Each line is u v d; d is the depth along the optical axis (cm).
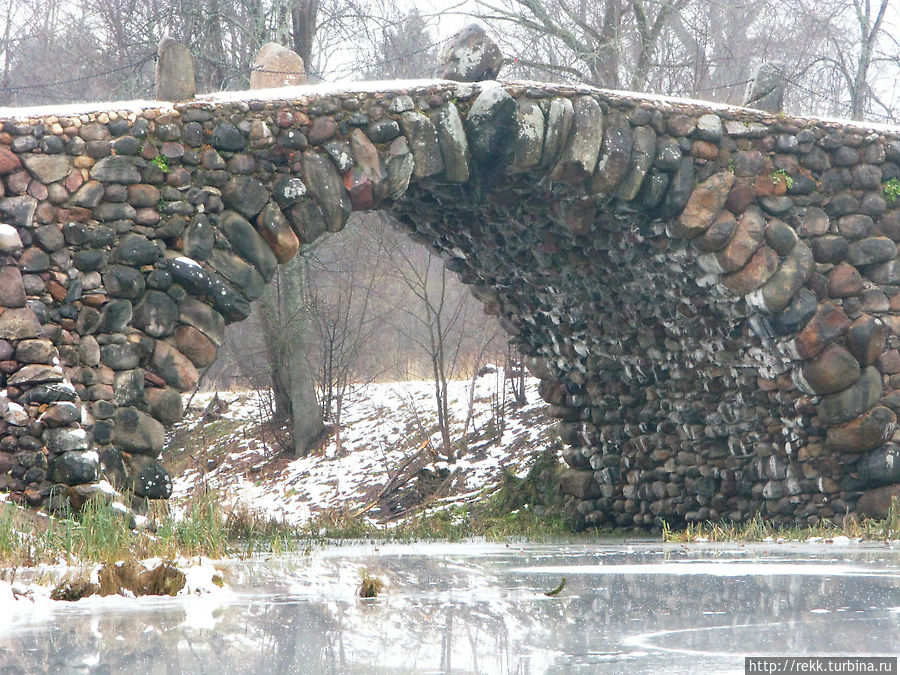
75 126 2856
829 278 3703
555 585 1842
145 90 7400
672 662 1009
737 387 4059
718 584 1820
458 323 9419
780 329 3669
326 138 3133
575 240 3922
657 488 4497
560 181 3438
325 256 8400
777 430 3972
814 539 3325
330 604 1554
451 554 2859
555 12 7494
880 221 3753
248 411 7806
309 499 6106
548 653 1077
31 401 2700
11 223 2773
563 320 4509
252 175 3058
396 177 3198
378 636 1210
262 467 6844
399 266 7619
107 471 2806
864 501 3725
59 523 2478
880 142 3741
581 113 3375
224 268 3002
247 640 1190
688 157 3538
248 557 2561
